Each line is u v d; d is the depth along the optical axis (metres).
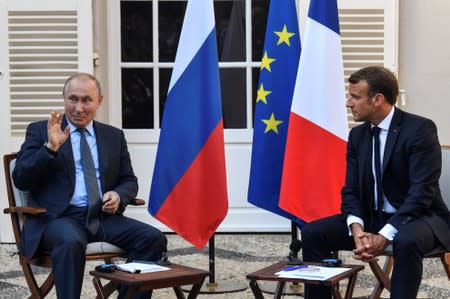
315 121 5.24
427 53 6.80
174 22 7.03
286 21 5.38
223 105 7.04
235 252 6.41
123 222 4.73
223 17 7.03
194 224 5.14
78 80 4.79
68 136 4.73
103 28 6.96
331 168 5.25
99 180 4.86
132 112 7.05
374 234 4.56
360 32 6.68
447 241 4.40
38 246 4.51
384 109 4.52
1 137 6.66
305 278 3.86
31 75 6.66
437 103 6.80
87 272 5.89
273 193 5.34
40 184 4.75
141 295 4.45
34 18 6.63
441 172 4.81
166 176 5.15
